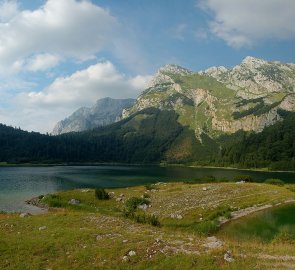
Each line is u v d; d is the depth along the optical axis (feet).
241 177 435.12
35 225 146.92
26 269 92.58
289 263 93.56
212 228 188.55
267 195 286.46
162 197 286.46
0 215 191.21
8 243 111.96
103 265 93.61
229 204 253.24
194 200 266.16
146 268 91.20
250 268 87.86
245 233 183.62
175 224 203.31
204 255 96.27
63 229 134.31
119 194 315.58
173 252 100.27
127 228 145.18
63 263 96.17
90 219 164.14
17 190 425.69
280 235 164.04
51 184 504.43
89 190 334.85
